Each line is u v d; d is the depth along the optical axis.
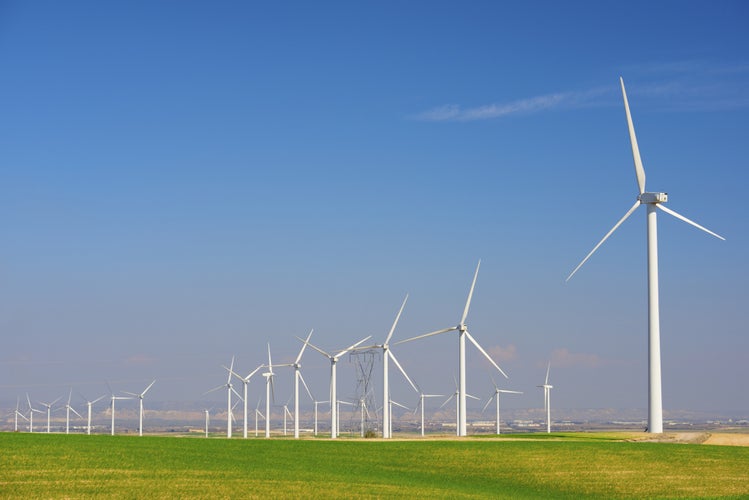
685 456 63.19
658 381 79.25
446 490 47.72
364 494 44.34
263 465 55.50
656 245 80.06
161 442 66.62
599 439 78.25
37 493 40.88
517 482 53.00
